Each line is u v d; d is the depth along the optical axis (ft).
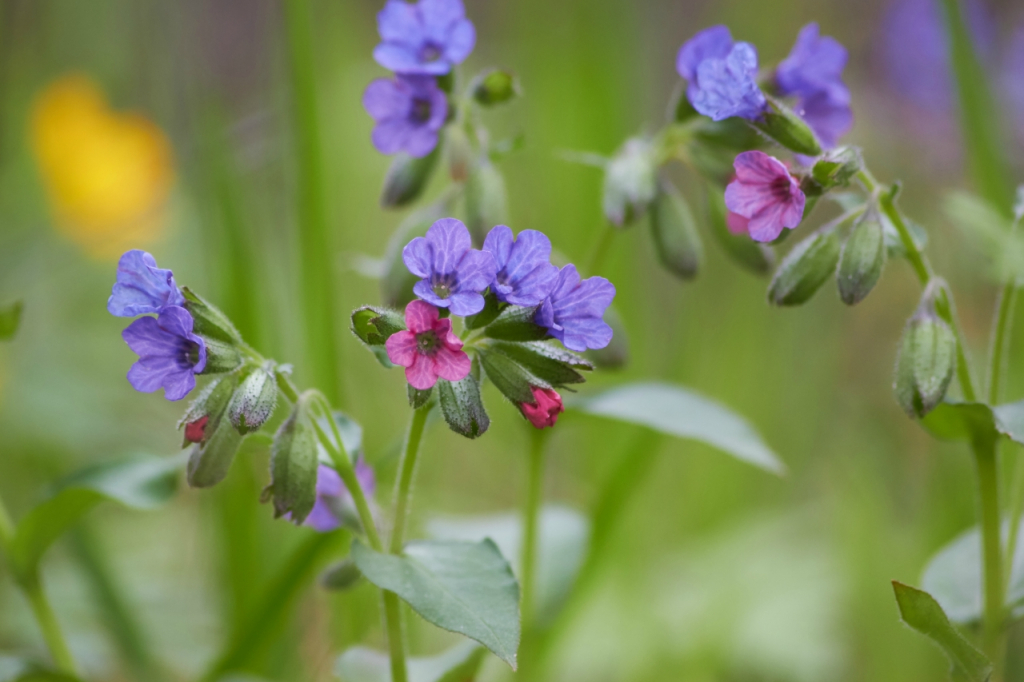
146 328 2.44
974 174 3.02
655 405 2.80
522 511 2.90
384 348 2.46
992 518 2.59
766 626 3.07
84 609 3.03
